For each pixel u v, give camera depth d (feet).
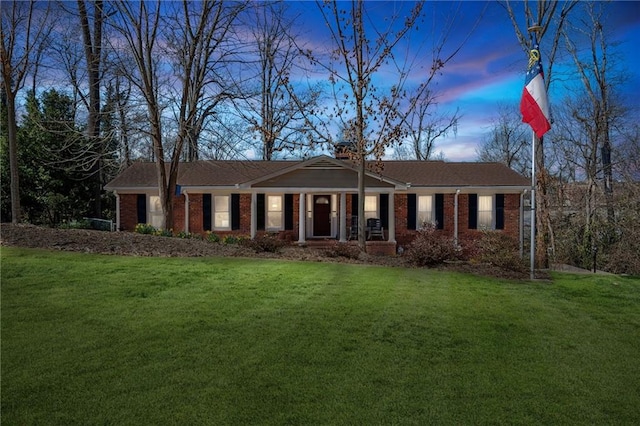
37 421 12.36
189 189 67.10
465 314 23.68
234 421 12.71
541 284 32.60
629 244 61.87
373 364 16.93
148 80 51.90
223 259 36.47
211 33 52.60
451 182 69.05
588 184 78.84
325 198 71.10
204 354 17.20
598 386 15.76
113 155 78.79
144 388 14.38
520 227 67.15
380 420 13.08
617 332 21.84
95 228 71.61
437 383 15.58
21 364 15.75
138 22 50.19
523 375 16.48
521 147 128.88
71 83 68.39
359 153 46.91
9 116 45.27
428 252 39.58
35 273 27.58
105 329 19.35
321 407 13.69
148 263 32.50
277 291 26.84
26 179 70.90
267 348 18.02
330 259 40.78
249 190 65.51
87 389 14.20
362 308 23.88
